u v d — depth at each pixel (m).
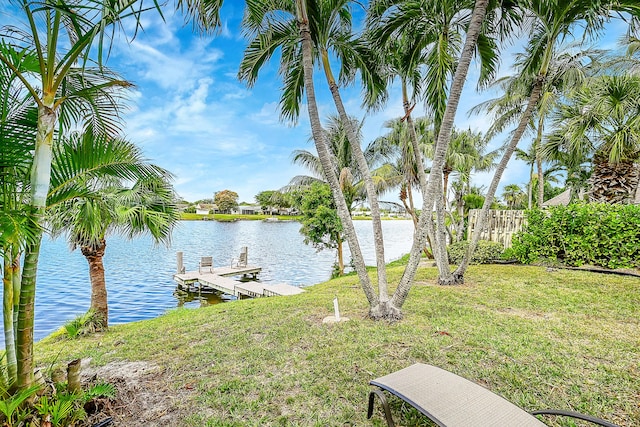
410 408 2.65
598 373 3.15
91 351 4.37
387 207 17.47
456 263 9.62
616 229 7.45
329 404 2.78
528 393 2.83
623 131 7.90
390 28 5.50
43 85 2.31
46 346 5.04
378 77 6.20
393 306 4.89
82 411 2.52
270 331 4.64
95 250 5.82
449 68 5.54
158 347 4.32
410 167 12.59
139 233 5.04
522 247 8.98
